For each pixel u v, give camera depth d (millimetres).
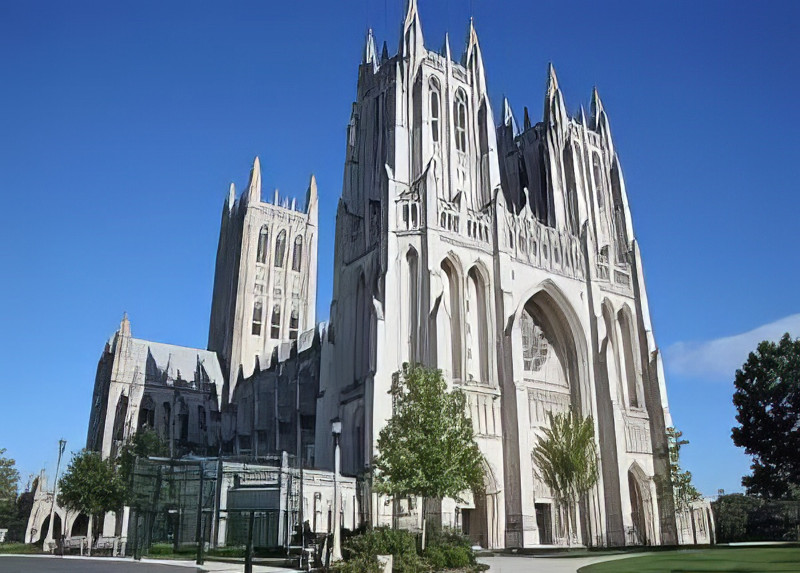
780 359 75938
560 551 65688
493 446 73812
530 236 88688
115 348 149500
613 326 94625
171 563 47344
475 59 99188
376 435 66562
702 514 90500
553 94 106375
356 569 33188
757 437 75562
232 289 166500
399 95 88250
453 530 56812
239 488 65375
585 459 78688
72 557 59469
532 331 88562
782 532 99938
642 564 41406
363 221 90562
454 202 81688
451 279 79500
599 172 108125
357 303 86500
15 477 144875
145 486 67375
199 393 152000
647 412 93125
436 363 70000
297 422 119500
